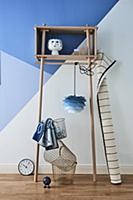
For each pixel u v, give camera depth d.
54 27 2.74
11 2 2.97
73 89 3.02
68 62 2.96
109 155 2.78
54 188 2.59
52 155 2.78
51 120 2.71
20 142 3.04
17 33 2.98
